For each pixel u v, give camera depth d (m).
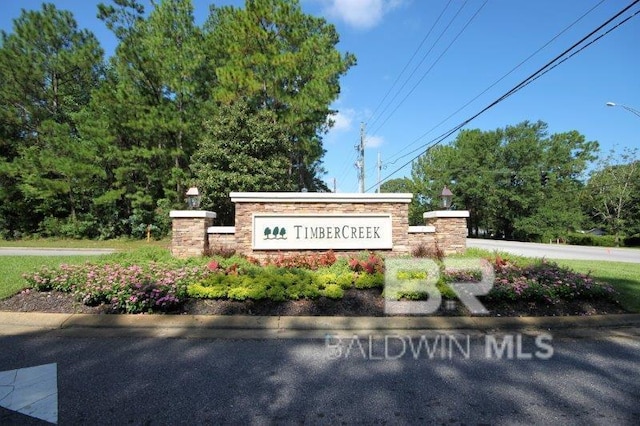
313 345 4.91
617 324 5.96
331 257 8.99
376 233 9.94
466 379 3.94
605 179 39.47
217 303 6.16
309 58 22.53
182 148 23.73
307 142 24.53
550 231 39.81
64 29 23.88
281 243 9.65
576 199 41.38
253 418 3.12
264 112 20.80
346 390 3.65
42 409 3.22
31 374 3.93
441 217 10.24
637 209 38.25
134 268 6.88
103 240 23.89
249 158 19.06
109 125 23.02
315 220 9.76
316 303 6.24
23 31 22.94
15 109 23.34
